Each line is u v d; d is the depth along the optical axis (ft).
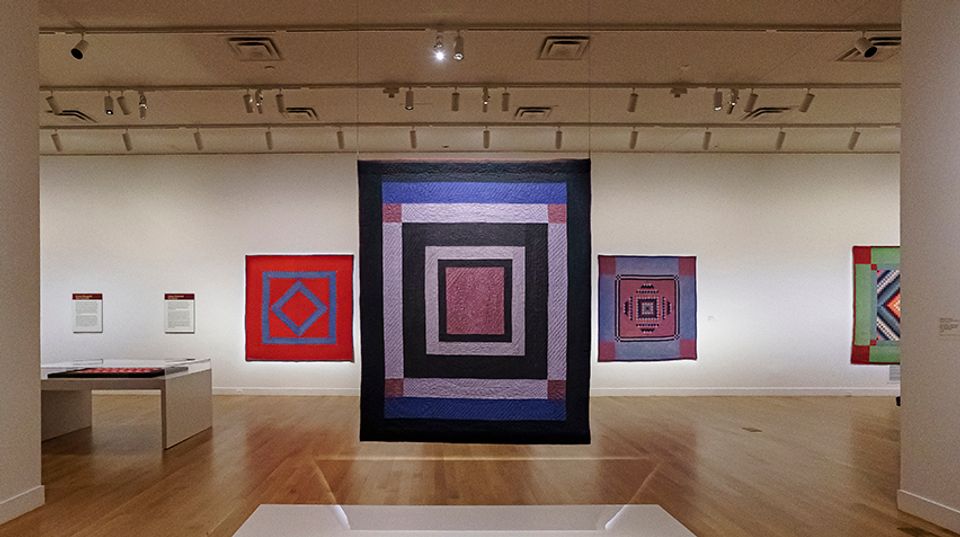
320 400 30.78
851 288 32.91
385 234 13.66
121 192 32.86
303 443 21.42
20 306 14.25
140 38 18.63
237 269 32.81
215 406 28.99
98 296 32.76
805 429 23.93
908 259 14.21
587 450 20.45
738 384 32.65
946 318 13.24
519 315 13.62
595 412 27.68
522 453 20.03
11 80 14.10
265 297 32.81
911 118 14.15
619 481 16.79
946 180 13.30
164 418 20.63
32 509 14.37
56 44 19.08
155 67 21.08
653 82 22.66
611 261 32.60
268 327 32.76
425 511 14.20
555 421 13.56
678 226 32.89
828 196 33.01
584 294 13.60
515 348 13.61
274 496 15.39
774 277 32.86
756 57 20.27
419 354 13.64
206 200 32.94
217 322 32.78
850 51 19.77
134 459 19.19
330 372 32.60
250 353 32.71
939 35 13.48
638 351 32.48
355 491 15.81
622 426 24.50
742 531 12.97
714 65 20.99
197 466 18.31
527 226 13.64
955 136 13.11
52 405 22.50
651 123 27.84
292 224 32.94
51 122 27.35
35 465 14.61
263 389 32.60
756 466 18.38
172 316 32.78
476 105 25.23
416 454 19.88
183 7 16.78
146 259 32.81
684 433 23.18
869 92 23.67
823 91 23.56
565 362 13.57
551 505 14.66
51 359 32.71
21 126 14.35
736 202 32.96
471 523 13.38
